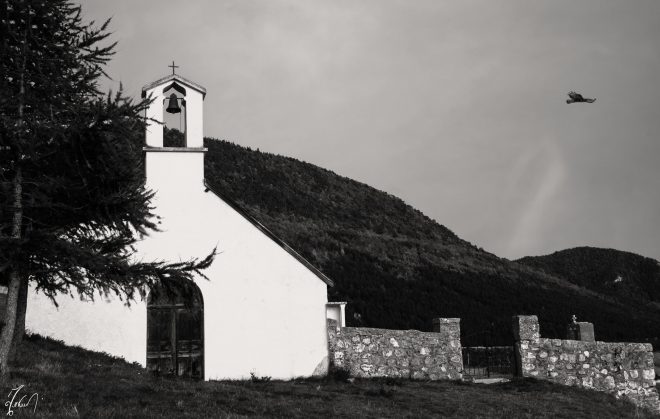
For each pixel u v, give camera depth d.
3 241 12.01
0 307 17.41
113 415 11.48
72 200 12.91
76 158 12.54
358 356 20.27
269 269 20.00
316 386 17.95
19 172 12.90
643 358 22.08
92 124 12.30
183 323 19.28
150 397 13.40
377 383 19.22
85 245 13.31
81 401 12.33
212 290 19.52
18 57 12.86
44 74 13.15
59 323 18.31
